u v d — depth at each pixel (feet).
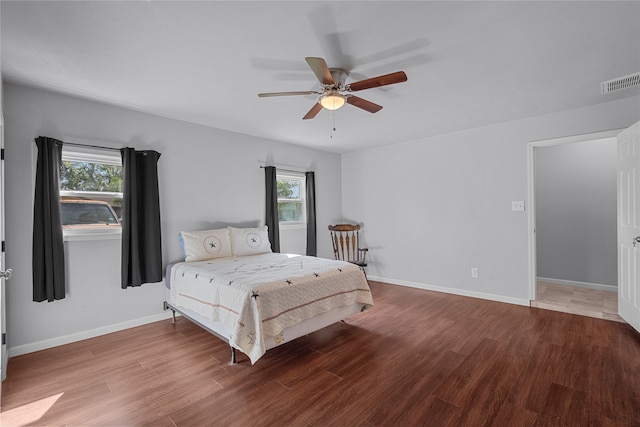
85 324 9.43
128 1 5.08
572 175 14.44
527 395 6.29
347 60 7.16
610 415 5.63
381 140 15.20
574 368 7.26
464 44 6.57
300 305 8.21
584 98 9.82
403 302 12.80
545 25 5.94
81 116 9.45
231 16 5.55
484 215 13.01
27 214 8.48
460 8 5.41
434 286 14.66
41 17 5.48
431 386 6.69
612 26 5.98
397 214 15.94
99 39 6.23
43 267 8.50
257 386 6.82
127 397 6.46
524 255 12.04
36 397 6.46
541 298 12.44
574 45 6.66
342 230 16.65
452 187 13.91
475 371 7.26
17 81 8.13
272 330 7.45
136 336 9.62
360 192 17.60
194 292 9.20
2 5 5.12
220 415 5.86
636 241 8.79
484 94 9.40
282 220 15.93
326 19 5.67
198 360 8.05
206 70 7.62
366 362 7.82
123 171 9.93
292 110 10.59
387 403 6.15
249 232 12.69
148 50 6.67
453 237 13.96
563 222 14.73
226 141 13.03
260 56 6.97
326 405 6.12
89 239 9.53
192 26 5.83
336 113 11.01
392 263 16.22
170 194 11.35
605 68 7.74
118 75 7.84
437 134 14.11
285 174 15.48
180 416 5.85
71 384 6.95
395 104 10.17
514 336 9.18
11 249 8.23
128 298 10.28
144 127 10.75
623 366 7.30
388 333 9.65
